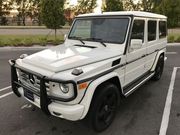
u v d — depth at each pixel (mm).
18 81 4930
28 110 5598
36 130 4727
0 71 9344
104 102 4555
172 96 6582
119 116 5297
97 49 5082
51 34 25688
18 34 25609
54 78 3893
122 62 4988
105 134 4582
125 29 5156
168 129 4777
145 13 6066
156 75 7836
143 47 6016
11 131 4676
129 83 5613
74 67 4191
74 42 5727
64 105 4023
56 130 4727
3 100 6234
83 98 4020
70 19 34656
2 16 49531
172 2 25172
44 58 4520
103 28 5438
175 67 10312
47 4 20156
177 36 22875
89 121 4367
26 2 49906
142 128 4809
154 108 5766
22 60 4840
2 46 17188
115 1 22109
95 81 4141
